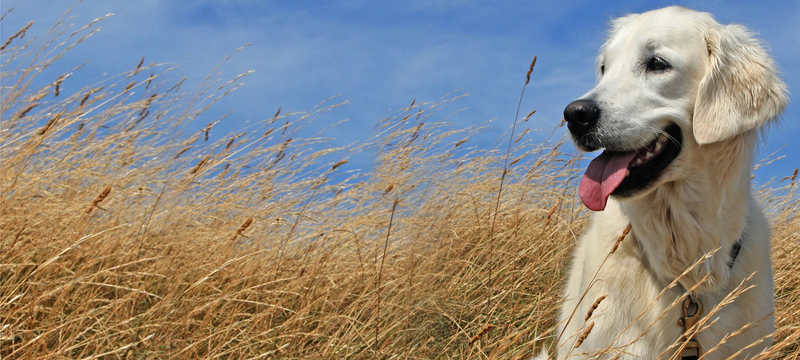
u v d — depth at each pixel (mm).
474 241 1952
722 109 1402
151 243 1688
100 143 1861
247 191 1950
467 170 2199
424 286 1767
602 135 1406
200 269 1668
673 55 1416
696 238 1389
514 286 1730
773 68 1438
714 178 1396
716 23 1440
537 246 1854
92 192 1757
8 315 1427
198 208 1854
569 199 2023
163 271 1618
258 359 1509
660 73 1422
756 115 1407
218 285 1669
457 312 1723
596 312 1403
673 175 1395
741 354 1372
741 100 1411
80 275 1540
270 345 1559
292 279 1705
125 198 1783
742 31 1448
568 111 1432
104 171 1845
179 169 1891
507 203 2045
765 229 1429
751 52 1435
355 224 1889
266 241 1838
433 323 1702
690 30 1428
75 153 1807
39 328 1431
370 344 1604
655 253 1397
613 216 1439
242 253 1732
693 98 1424
